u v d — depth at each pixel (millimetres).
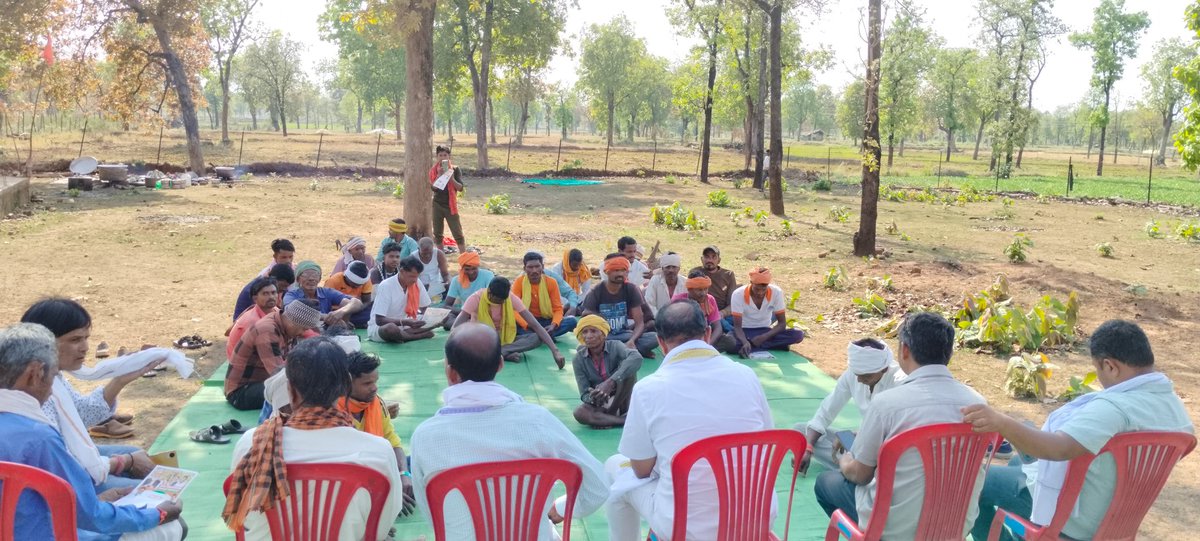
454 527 3658
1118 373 3820
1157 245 20125
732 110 78688
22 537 3232
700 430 3877
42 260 14266
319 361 3506
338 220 20547
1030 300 13125
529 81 68562
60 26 31219
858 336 10727
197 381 8062
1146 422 3693
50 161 34250
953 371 9258
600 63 84812
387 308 9258
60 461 3373
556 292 9359
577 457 3775
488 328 3791
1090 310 12586
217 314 10922
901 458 3760
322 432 3471
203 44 37562
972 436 3701
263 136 80188
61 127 61750
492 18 43781
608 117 93812
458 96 53969
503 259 15977
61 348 4117
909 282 14258
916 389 3857
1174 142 13922
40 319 4074
